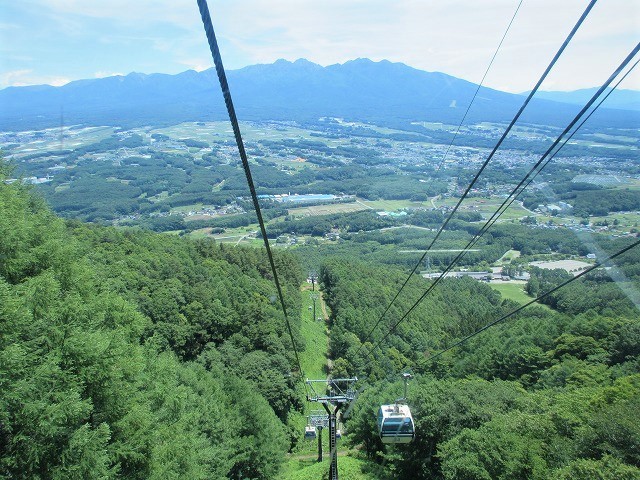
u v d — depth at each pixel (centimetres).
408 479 2970
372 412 3409
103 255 4803
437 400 2920
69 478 1166
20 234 1558
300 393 4459
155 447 1536
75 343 1327
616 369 3136
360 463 3212
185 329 4347
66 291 1647
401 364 4716
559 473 1736
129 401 1541
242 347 4575
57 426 1158
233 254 6800
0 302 1141
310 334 5772
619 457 1742
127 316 1970
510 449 2027
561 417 2144
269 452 2975
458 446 2380
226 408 2986
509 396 2900
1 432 1170
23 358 1166
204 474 1894
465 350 4647
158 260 5319
